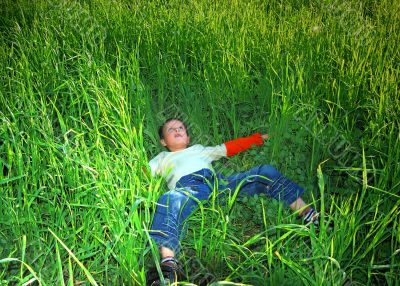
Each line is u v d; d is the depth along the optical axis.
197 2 4.13
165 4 4.08
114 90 2.50
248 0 4.21
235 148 2.33
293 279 1.60
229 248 1.78
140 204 1.94
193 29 3.46
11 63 3.12
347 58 3.02
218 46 3.18
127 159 2.04
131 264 1.62
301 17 3.69
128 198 1.95
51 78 2.86
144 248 1.71
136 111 2.58
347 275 1.66
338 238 1.64
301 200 2.00
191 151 2.26
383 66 2.80
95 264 1.75
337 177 2.21
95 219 1.85
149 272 1.68
